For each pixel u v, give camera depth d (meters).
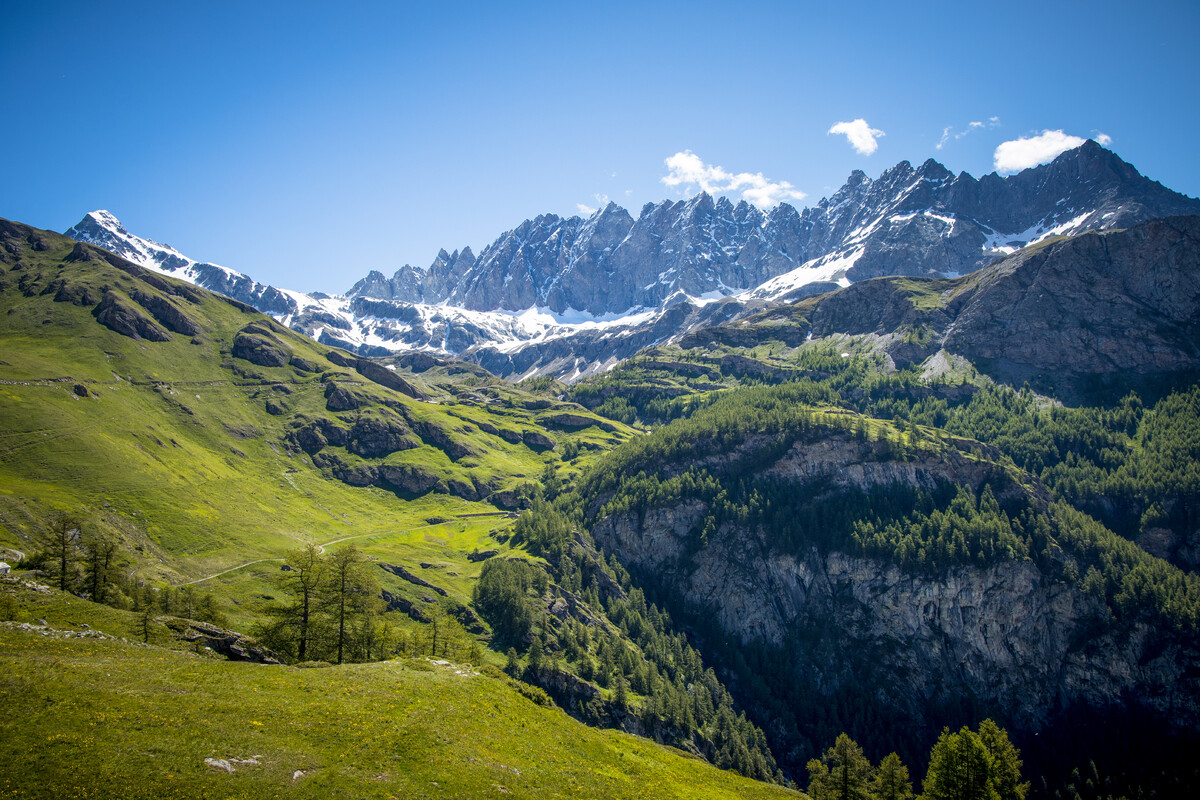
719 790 78.94
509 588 195.00
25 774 39.84
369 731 55.56
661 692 177.88
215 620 116.12
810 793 103.19
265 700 56.94
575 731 75.50
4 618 68.44
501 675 87.94
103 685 52.47
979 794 98.31
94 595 104.75
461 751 56.78
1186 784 189.88
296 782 46.34
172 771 43.66
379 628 105.62
